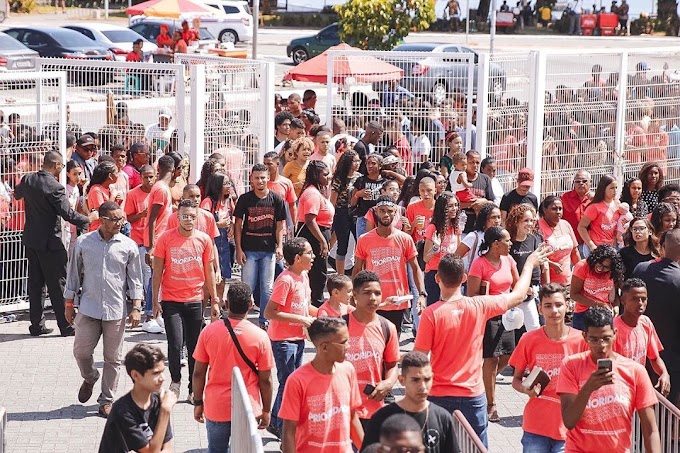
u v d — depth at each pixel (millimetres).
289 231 14281
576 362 7418
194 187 12352
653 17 58312
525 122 18016
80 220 12914
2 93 14367
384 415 6758
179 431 10281
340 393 7305
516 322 10266
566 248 11828
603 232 13625
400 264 10930
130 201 13523
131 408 7223
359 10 32094
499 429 10492
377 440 6727
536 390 7988
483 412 8312
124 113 16344
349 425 7383
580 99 18609
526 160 18078
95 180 13500
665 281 9312
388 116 18141
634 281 8664
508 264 10273
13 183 13656
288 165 15383
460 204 15023
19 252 13898
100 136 16484
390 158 14234
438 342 8195
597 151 18922
